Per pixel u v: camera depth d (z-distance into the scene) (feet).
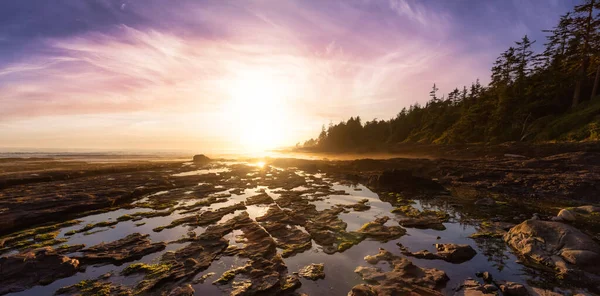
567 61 172.76
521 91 194.70
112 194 79.92
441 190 91.86
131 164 187.01
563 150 109.60
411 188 97.09
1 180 93.66
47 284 31.81
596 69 153.79
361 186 106.73
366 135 442.91
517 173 96.43
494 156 136.15
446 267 34.19
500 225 50.65
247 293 28.66
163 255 39.47
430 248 41.01
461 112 261.85
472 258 36.60
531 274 31.53
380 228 50.29
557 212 59.21
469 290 27.94
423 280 30.25
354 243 43.78
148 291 29.81
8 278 32.27
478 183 97.66
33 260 35.50
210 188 99.60
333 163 197.67
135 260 38.17
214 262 36.86
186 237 47.26
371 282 30.68
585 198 69.92
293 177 133.59
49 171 120.78
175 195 87.10
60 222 58.95
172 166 188.44
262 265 35.27
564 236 36.06
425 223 53.06
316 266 35.12
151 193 91.66
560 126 134.92
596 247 33.40
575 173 84.07
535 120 159.02
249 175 141.49
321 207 69.72
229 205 73.10
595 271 30.22
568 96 164.76
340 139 451.12
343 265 35.60
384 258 37.22
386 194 88.17
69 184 99.35
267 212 63.46
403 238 45.62
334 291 29.14
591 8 157.17
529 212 60.13
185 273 33.32
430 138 271.28
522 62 205.77
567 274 30.22
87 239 47.88
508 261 35.40
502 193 83.46
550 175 86.84
